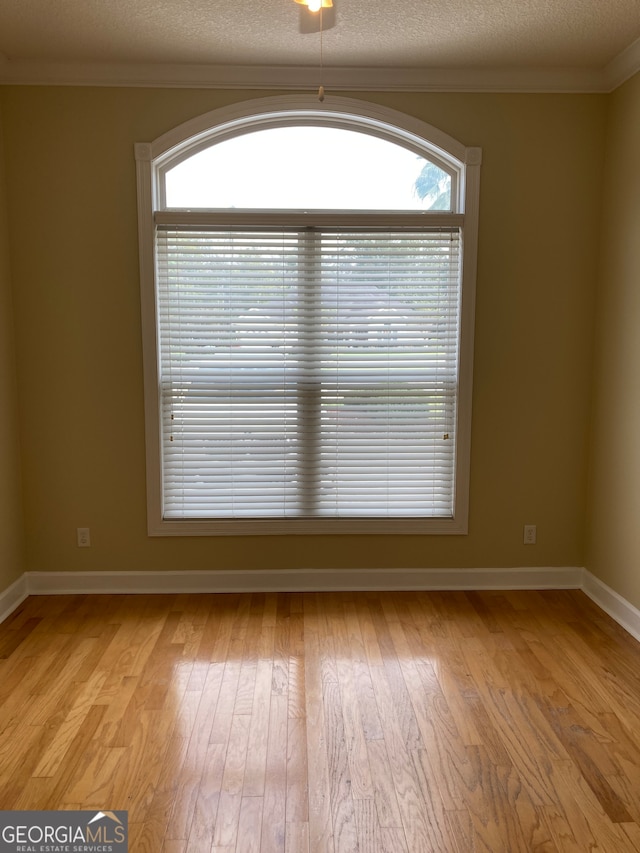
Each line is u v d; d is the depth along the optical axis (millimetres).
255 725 2309
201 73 3168
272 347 3414
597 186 3338
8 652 2852
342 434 3486
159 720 2340
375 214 3322
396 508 3527
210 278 3361
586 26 2752
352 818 1861
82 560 3488
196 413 3438
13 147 3193
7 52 3010
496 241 3354
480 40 2885
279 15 2648
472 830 1817
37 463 3410
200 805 1911
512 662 2775
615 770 2076
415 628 3098
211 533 3480
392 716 2369
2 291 3201
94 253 3277
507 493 3525
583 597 3490
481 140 3289
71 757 2131
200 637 2998
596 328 3424
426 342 3434
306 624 3139
